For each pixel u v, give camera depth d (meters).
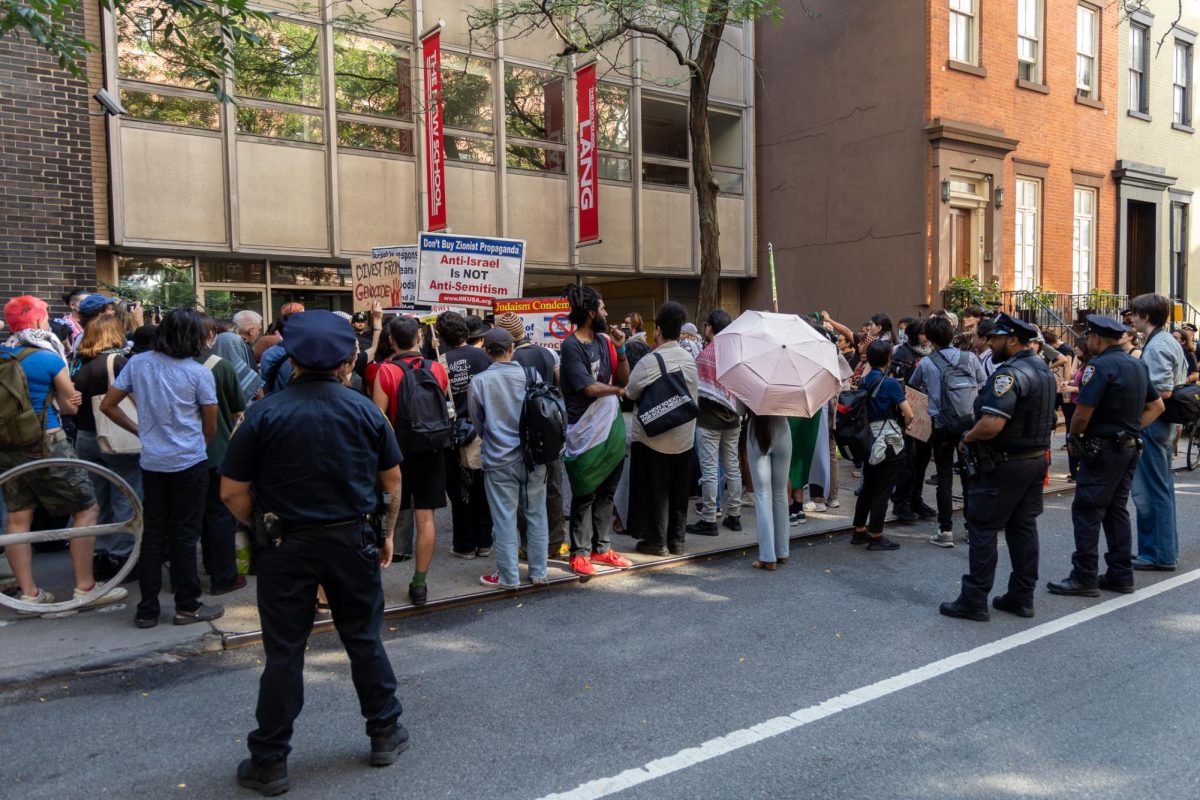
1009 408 5.62
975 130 15.62
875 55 16.06
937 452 7.89
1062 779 3.79
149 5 11.43
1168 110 20.39
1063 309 16.53
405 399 5.92
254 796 3.68
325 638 5.58
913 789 3.71
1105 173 18.80
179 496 5.55
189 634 5.45
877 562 7.41
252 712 4.52
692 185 17.44
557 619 5.95
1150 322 7.11
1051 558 7.62
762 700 4.61
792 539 8.12
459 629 5.77
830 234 16.97
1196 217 21.17
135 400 5.47
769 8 13.01
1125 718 4.38
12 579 6.47
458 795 3.68
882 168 16.06
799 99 17.41
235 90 12.37
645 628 5.76
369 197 13.64
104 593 5.93
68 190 9.91
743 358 6.66
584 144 14.86
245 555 6.62
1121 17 18.81
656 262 16.92
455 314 7.35
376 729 3.91
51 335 6.31
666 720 4.38
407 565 7.06
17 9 6.36
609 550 7.13
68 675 4.95
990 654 5.26
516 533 6.45
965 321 9.97
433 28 13.42
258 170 12.63
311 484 3.67
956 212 16.22
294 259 13.07
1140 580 6.90
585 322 6.90
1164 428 7.06
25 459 5.86
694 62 12.21
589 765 3.93
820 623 5.84
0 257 9.50
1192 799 3.62
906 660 5.17
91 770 3.91
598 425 6.66
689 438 7.09
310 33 13.04
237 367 6.77
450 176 14.41
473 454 6.65
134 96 11.62
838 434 7.62
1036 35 17.39
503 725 4.32
